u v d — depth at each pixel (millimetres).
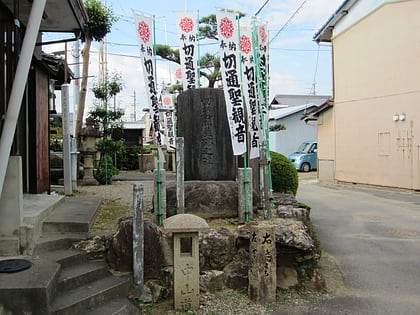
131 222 4793
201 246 4988
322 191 14523
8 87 4621
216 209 6199
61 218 5398
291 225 5195
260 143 6414
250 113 6418
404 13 13844
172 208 6027
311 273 4957
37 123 7262
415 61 13508
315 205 11086
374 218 9141
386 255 6234
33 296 3533
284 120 27797
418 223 8555
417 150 13461
